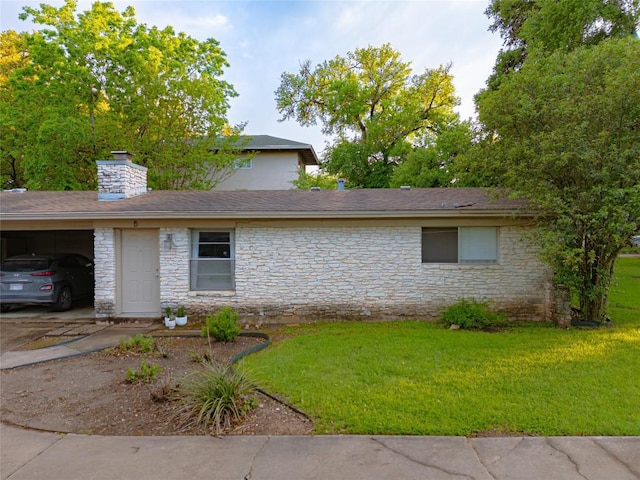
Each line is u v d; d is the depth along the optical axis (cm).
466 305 817
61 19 1728
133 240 904
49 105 1684
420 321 865
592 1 1400
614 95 677
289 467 306
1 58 2122
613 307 956
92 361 591
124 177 977
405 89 2606
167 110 1758
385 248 886
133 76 1731
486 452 323
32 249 1359
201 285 902
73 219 857
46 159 1598
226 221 884
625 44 742
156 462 315
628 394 432
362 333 746
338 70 2775
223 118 1927
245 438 351
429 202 909
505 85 827
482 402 412
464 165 930
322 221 887
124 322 883
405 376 495
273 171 2198
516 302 874
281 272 890
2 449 340
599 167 701
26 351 650
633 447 329
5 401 445
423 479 288
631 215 683
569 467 301
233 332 696
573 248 724
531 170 752
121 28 1820
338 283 890
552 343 643
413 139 2552
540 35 1570
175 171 1808
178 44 1964
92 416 404
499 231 877
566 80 744
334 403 414
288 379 486
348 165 2423
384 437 349
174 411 402
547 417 378
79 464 314
